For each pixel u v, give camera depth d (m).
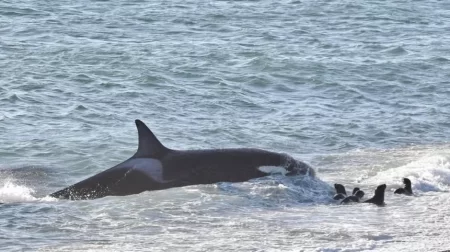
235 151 74.31
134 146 87.44
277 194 69.62
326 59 141.75
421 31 178.38
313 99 114.62
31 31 164.75
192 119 101.12
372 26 183.62
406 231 60.59
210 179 71.88
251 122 100.44
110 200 67.94
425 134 96.38
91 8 197.88
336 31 176.25
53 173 78.50
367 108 109.56
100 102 108.31
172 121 99.62
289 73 129.25
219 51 146.00
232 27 178.12
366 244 57.47
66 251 55.88
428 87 122.69
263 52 145.38
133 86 118.00
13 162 81.56
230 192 69.50
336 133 95.62
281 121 101.06
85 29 170.00
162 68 130.00
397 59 143.38
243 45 155.25
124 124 97.44
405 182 72.00
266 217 63.75
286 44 158.12
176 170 71.94
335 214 65.00
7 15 182.88
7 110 102.06
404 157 85.81
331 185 74.19
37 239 58.50
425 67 136.75
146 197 68.12
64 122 97.38
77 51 142.38
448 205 67.88
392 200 69.31
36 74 123.69
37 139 89.31
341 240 58.34
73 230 60.53
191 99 111.81
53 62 133.12
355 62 139.50
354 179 77.31
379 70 133.25
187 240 58.12
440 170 78.94
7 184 74.50
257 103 111.00
